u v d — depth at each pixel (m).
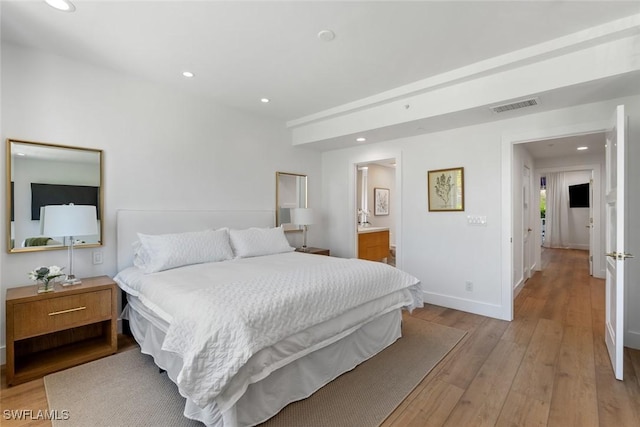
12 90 2.45
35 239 2.55
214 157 3.78
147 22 2.18
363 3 1.96
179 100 3.45
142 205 3.18
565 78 2.41
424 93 3.23
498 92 2.74
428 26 2.19
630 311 2.65
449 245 3.76
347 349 2.33
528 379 2.19
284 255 3.53
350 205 4.86
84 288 2.41
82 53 2.63
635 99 2.60
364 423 1.75
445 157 3.77
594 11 2.00
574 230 8.98
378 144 4.45
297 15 2.09
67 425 1.71
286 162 4.64
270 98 3.64
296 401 1.94
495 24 2.16
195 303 1.80
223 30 2.27
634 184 2.61
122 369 2.30
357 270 2.58
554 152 5.37
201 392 1.48
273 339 1.71
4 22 2.17
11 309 2.08
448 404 1.92
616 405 1.88
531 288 4.69
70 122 2.73
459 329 3.11
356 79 3.10
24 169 2.51
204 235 3.14
